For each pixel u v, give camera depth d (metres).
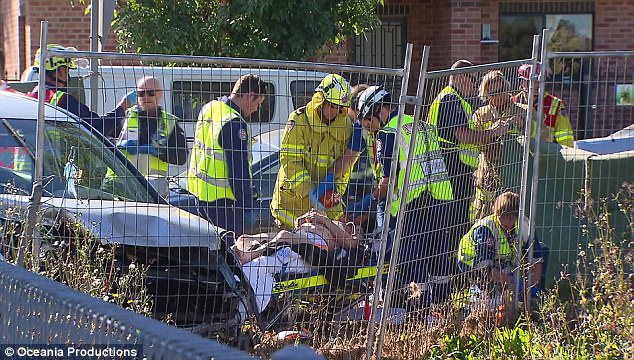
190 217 21.81
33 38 57.22
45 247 20.09
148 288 21.55
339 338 22.39
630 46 62.62
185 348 8.31
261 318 22.02
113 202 21.73
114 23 41.81
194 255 21.64
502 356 22.73
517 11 62.03
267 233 22.47
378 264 21.94
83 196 22.05
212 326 21.64
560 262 26.83
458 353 23.16
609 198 26.73
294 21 41.88
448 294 24.11
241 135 22.30
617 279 21.48
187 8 41.62
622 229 26.66
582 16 62.50
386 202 21.81
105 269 20.31
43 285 11.41
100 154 22.75
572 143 30.45
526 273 25.83
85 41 57.47
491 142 24.86
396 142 21.58
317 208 22.62
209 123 22.31
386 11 61.53
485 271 25.02
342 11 43.31
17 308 12.00
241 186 22.36
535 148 25.94
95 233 20.80
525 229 26.61
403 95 21.59
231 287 21.61
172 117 22.78
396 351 22.95
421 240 23.45
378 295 22.03
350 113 22.83
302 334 21.98
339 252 22.47
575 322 24.42
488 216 25.02
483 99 24.67
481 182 24.77
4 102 24.41
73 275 19.78
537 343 21.97
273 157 25.97
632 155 26.66
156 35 41.22
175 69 26.56
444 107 23.58
